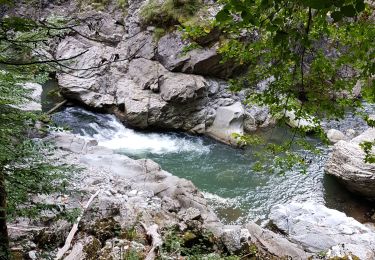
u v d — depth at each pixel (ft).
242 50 18.16
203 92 61.72
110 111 63.57
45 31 16.02
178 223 31.19
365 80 16.30
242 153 55.98
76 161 41.16
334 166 47.91
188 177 48.78
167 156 54.24
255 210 42.27
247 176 49.37
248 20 10.77
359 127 62.23
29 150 19.33
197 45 19.07
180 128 62.08
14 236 23.76
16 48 15.10
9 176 17.95
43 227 25.43
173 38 64.34
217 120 61.87
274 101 17.22
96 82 64.23
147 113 59.67
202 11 65.36
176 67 62.85
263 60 18.15
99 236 25.72
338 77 17.51
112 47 70.79
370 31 14.21
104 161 42.47
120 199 34.68
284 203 43.86
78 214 20.01
